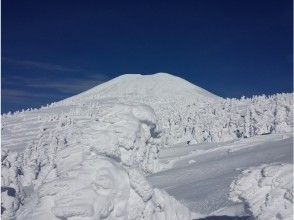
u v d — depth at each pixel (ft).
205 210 112.78
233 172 156.46
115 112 160.45
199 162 219.61
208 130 375.45
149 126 172.86
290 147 175.11
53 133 275.59
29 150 259.80
